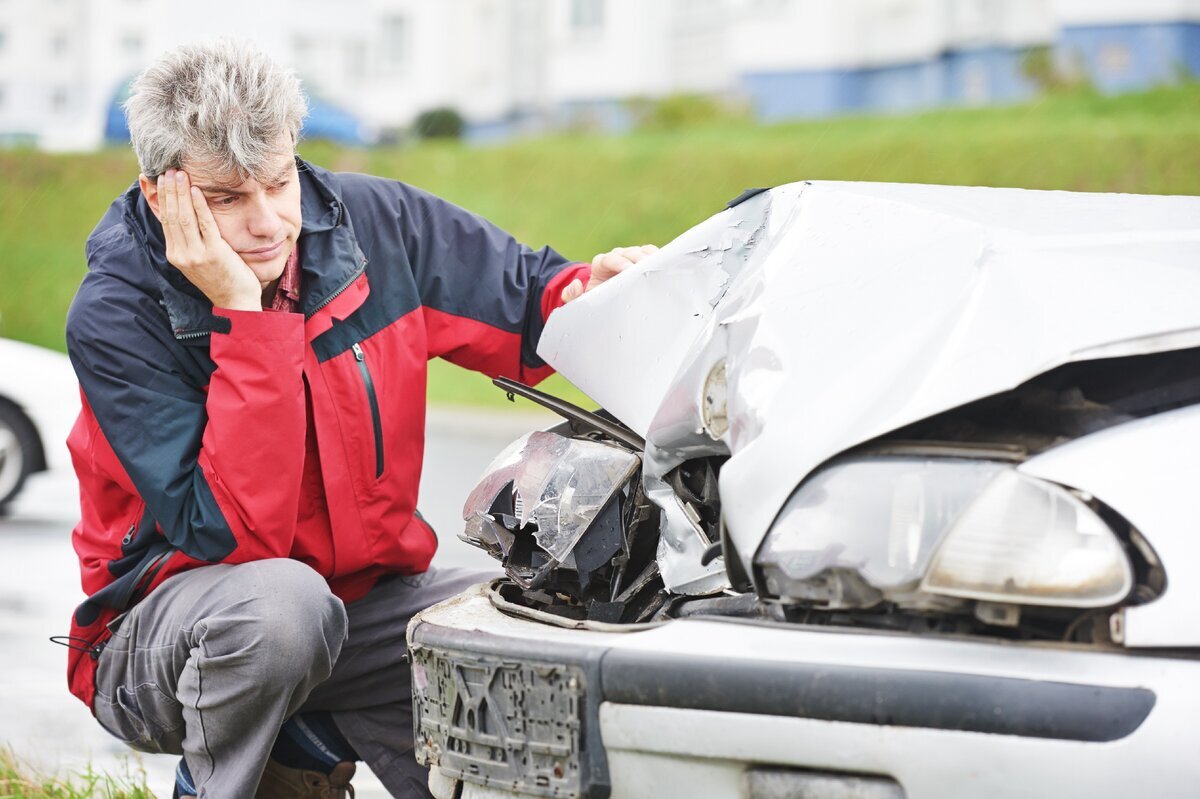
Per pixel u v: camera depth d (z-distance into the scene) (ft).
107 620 11.42
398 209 11.89
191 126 10.26
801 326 8.57
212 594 10.54
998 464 7.64
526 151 107.65
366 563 11.41
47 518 31.81
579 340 10.41
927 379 7.89
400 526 11.51
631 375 10.00
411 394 11.49
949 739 7.29
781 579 7.93
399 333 11.44
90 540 11.51
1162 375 8.25
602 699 8.13
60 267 90.22
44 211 99.14
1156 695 7.11
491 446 43.21
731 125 112.06
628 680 8.02
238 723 10.49
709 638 7.95
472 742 8.89
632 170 100.32
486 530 10.18
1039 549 7.41
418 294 11.76
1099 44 101.50
